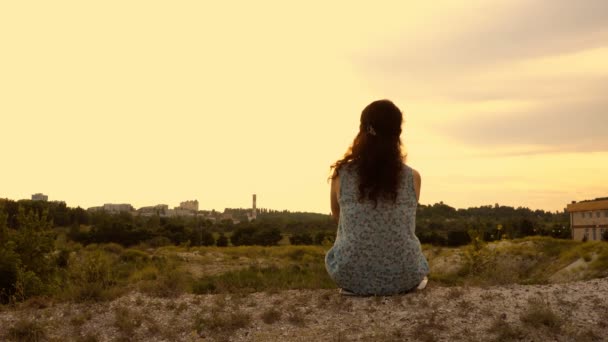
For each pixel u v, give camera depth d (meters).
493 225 80.44
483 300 5.08
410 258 4.61
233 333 4.54
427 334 4.12
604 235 61.50
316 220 103.50
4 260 8.85
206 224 113.81
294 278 8.20
